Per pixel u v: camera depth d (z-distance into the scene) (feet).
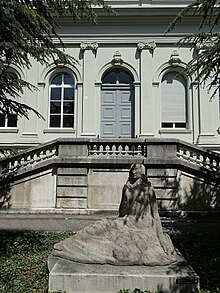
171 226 37.14
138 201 21.30
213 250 27.17
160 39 68.33
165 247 20.35
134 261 19.27
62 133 66.44
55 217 41.91
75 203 44.88
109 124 68.59
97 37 68.85
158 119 66.49
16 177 45.29
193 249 27.45
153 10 67.51
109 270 18.57
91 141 46.03
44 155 46.39
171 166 44.91
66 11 33.32
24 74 67.51
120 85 69.26
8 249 26.94
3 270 21.26
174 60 67.41
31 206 44.98
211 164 45.24
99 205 45.06
